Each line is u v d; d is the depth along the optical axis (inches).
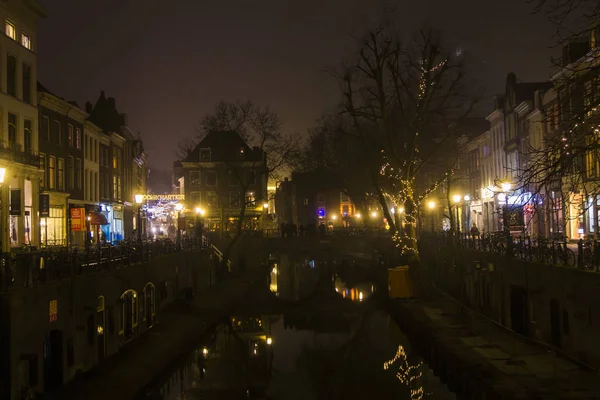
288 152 2317.9
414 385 969.5
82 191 2132.1
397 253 1833.2
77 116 2074.3
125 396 781.3
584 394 695.7
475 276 1343.5
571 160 613.6
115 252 1043.9
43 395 693.3
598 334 736.3
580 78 617.9
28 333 650.8
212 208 3555.6
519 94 2111.2
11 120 1563.7
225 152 3575.3
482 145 2600.9
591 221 1425.9
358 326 1487.5
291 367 1107.3
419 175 2812.5
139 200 2362.2
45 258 741.3
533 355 867.4
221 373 1071.6
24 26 1642.5
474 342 1024.9
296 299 1889.8
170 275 1417.3
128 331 1049.5
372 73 1510.8
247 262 2669.8
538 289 943.0
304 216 4404.5
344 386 965.2
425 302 1441.9
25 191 1592.0
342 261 2822.3
